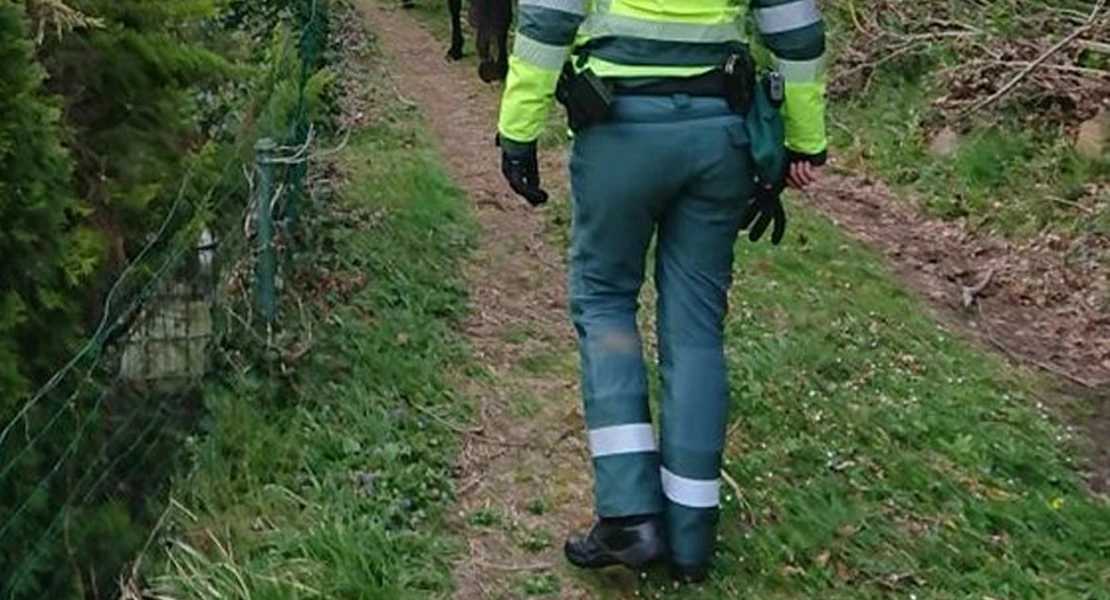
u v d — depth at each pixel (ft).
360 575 12.11
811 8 11.53
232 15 27.71
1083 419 17.66
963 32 32.58
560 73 11.41
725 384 12.17
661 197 11.76
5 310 15.67
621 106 11.53
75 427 14.90
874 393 16.83
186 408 15.05
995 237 25.77
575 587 12.36
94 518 13.55
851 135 31.24
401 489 13.70
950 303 22.24
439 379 16.24
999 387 18.12
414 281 19.39
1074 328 21.53
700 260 12.00
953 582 12.73
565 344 17.97
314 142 24.20
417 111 32.60
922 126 30.63
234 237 16.99
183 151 19.51
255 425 14.48
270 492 13.35
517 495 13.92
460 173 26.81
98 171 18.43
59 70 18.49
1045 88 29.53
